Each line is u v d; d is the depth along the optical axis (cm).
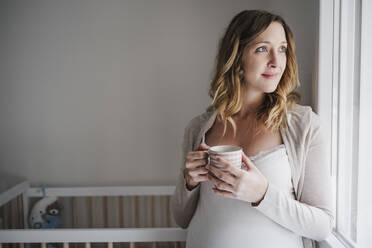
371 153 79
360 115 85
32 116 175
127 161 175
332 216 76
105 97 171
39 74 172
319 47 100
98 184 177
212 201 84
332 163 101
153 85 168
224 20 160
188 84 166
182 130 169
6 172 179
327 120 101
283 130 82
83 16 167
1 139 178
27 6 168
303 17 133
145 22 164
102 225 180
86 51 169
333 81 100
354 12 88
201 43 163
